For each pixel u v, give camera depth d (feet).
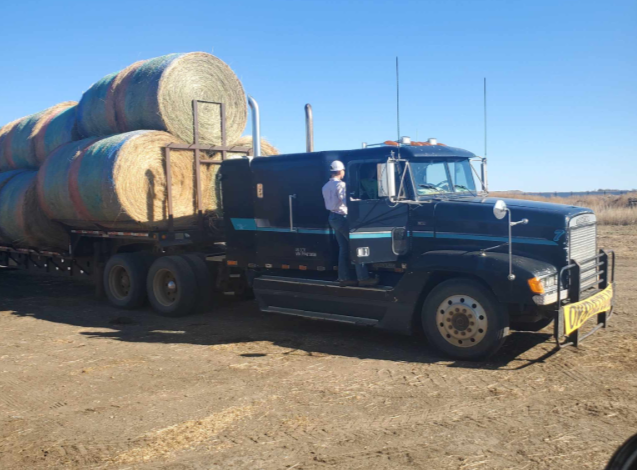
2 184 37.52
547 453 12.76
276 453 13.21
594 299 20.63
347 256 23.38
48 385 18.81
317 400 16.65
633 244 53.67
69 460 13.23
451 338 20.57
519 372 18.76
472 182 25.25
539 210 20.68
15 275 47.44
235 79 34.53
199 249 33.30
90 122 34.27
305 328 26.53
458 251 21.25
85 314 31.01
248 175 27.09
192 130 32.22
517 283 19.08
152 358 21.77
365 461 12.66
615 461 8.80
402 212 22.66
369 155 22.89
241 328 26.81
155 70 31.40
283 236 25.99
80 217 32.12
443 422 14.71
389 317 22.26
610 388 16.81
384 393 17.12
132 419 15.60
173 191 31.19
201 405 16.51
